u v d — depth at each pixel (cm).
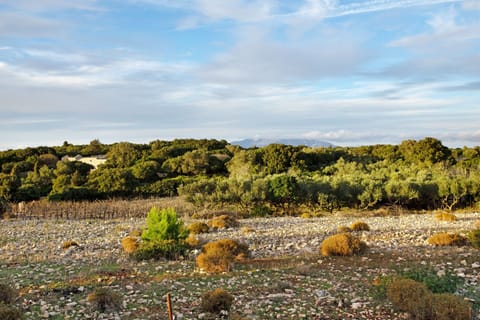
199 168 7181
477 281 1308
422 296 1038
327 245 1828
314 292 1235
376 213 4312
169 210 2111
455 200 4669
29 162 7756
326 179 5016
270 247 2162
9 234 2855
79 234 2852
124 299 1174
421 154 6931
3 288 1130
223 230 2977
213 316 1034
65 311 1066
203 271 1543
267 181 4669
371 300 1156
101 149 9981
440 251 1842
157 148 9188
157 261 1778
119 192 5462
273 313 1052
